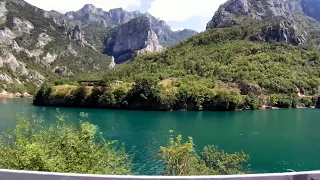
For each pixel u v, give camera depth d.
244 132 57.56
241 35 174.12
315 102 115.56
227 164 22.50
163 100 97.44
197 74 126.50
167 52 160.88
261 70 130.75
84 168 12.21
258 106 104.81
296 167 34.44
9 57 194.62
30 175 3.18
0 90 154.62
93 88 105.44
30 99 139.38
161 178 3.04
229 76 122.00
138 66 147.50
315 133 56.97
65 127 13.85
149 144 44.69
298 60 144.62
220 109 98.88
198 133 55.72
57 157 11.72
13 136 13.56
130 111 94.06
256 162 36.25
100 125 63.72
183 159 19.34
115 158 14.66
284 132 57.88
